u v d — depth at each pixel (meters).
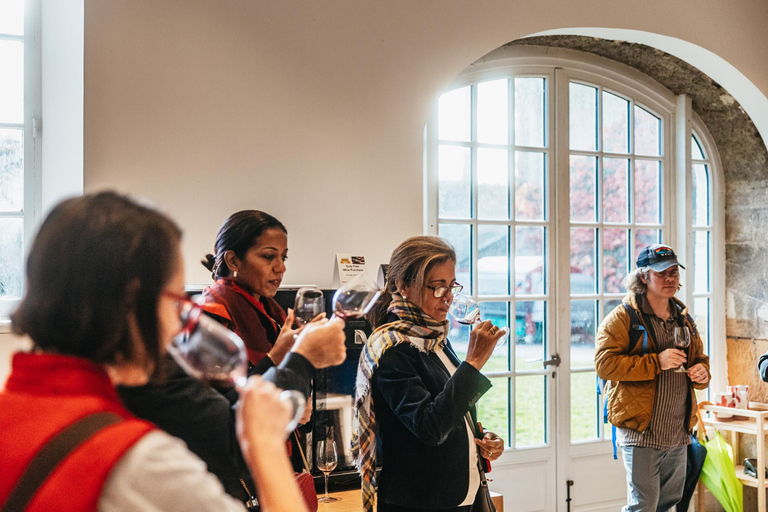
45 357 0.73
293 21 3.05
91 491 0.65
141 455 0.68
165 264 0.76
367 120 3.18
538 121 4.09
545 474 4.01
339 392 2.62
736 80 4.21
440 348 1.96
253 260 1.94
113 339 0.73
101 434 0.68
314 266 3.05
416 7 3.30
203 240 2.85
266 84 2.99
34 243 0.75
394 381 1.75
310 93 3.07
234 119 2.92
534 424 4.02
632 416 3.19
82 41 2.68
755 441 4.25
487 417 3.91
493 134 3.94
